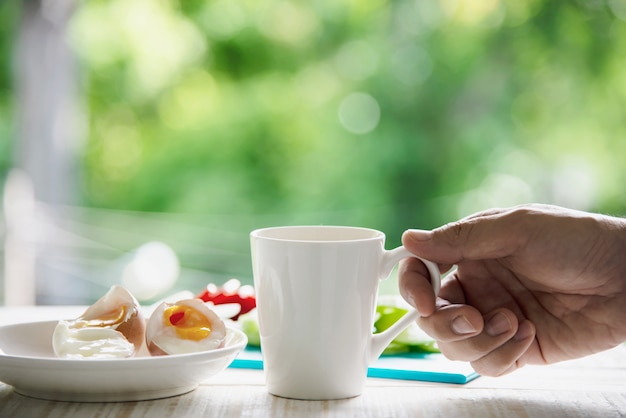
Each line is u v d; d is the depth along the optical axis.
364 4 6.34
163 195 6.22
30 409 0.83
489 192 6.17
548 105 6.21
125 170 6.23
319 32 6.34
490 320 0.98
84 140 5.92
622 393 0.92
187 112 6.29
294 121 6.30
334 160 6.26
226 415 0.82
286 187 6.25
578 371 1.05
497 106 6.24
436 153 6.24
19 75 4.61
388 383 0.98
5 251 3.84
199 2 6.31
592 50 6.22
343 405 0.87
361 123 6.29
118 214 5.98
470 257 0.97
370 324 0.91
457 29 6.30
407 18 6.33
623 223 0.98
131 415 0.81
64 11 4.67
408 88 6.29
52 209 4.50
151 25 6.25
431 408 0.86
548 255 0.98
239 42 6.33
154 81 6.27
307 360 0.89
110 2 6.21
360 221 6.17
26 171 4.57
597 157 6.16
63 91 4.68
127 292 0.95
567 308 1.06
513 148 6.21
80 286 4.11
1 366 0.83
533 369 1.07
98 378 0.82
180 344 0.90
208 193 6.24
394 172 6.26
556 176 6.16
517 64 6.25
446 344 1.02
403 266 0.97
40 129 4.59
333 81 6.33
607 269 0.99
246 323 1.18
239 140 6.30
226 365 0.89
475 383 0.98
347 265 0.88
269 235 0.97
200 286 4.58
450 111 6.26
